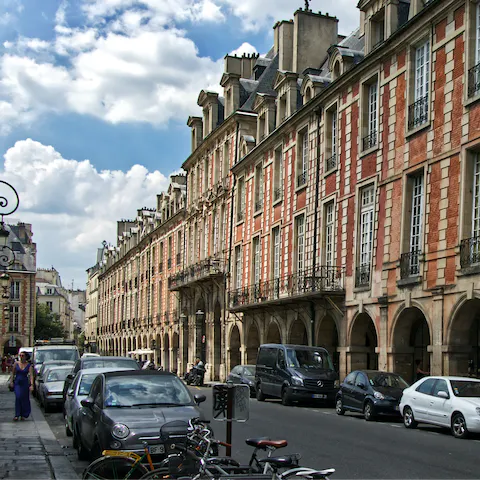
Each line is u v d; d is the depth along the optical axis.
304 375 24.92
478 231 20.53
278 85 37.03
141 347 72.75
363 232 27.34
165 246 64.94
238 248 43.06
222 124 45.97
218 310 46.34
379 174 25.98
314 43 38.97
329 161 30.70
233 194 44.16
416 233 23.78
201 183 52.38
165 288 63.69
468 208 20.78
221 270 45.16
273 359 27.00
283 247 35.09
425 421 16.94
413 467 11.32
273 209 36.91
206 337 48.25
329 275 29.62
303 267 32.62
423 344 24.28
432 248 22.25
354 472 10.86
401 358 24.17
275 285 35.62
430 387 17.23
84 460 12.48
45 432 16.16
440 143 22.27
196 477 6.61
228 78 46.59
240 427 17.11
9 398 28.47
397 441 14.66
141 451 9.98
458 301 20.66
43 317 108.12
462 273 20.48
